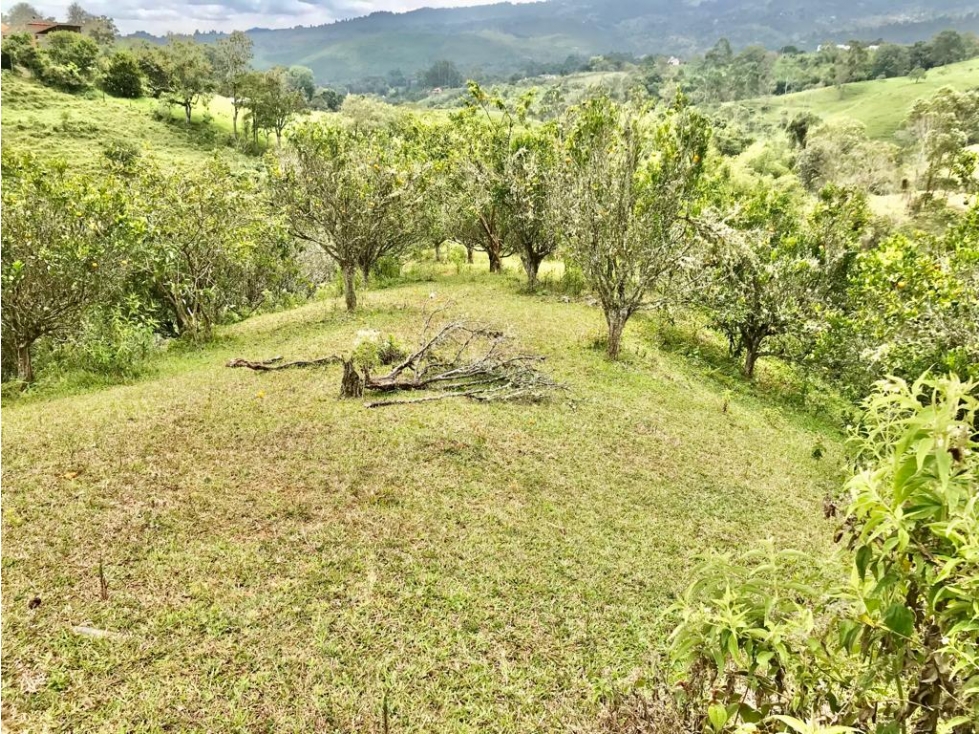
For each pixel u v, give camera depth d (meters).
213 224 15.80
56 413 9.34
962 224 11.83
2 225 11.66
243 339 15.22
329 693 4.50
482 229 23.64
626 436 9.81
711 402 12.30
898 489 1.68
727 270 14.64
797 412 13.48
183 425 8.71
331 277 26.78
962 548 1.58
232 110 93.31
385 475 7.65
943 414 1.61
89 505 6.55
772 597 2.20
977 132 62.25
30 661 4.52
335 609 5.34
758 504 8.19
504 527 6.84
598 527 7.12
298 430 8.65
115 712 4.18
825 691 2.29
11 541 5.81
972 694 1.77
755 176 45.47
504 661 4.97
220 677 4.55
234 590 5.42
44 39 86.94
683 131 12.88
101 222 13.66
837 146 58.66
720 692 2.34
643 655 5.17
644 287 13.27
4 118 61.84
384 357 12.02
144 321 15.77
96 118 70.06
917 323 10.37
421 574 5.90
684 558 6.68
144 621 5.00
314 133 15.95
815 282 14.55
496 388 11.12
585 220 13.57
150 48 85.50
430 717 4.39
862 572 1.88
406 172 16.80
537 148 20.06
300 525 6.46
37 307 12.38
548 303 18.39
